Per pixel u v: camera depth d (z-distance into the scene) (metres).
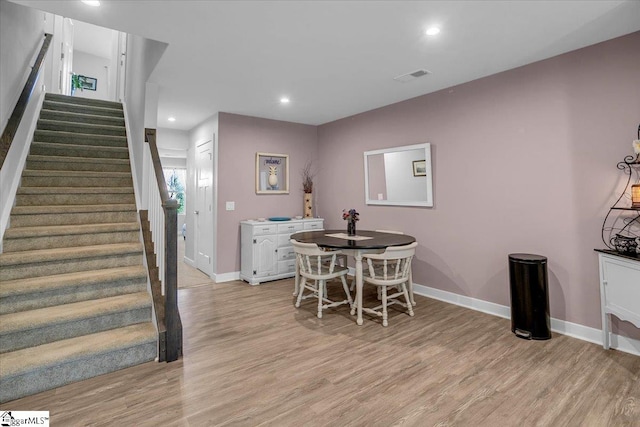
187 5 2.10
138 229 3.22
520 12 2.18
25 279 2.46
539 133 2.94
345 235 3.74
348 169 5.05
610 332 2.51
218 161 4.64
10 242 2.67
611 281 2.41
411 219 4.10
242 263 4.76
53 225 3.09
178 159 8.30
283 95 3.95
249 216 4.93
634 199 2.29
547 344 2.61
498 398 1.91
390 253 3.00
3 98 2.82
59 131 4.21
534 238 2.98
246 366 2.29
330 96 3.98
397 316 3.27
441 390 1.99
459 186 3.57
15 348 2.07
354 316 3.28
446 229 3.71
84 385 2.03
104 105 5.16
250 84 3.57
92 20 2.28
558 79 2.82
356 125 4.87
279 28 2.39
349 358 2.40
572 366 2.26
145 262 2.91
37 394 1.94
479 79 3.38
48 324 2.15
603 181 2.58
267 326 3.02
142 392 1.97
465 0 2.04
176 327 2.37
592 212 2.64
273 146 5.17
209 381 2.09
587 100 2.66
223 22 2.31
